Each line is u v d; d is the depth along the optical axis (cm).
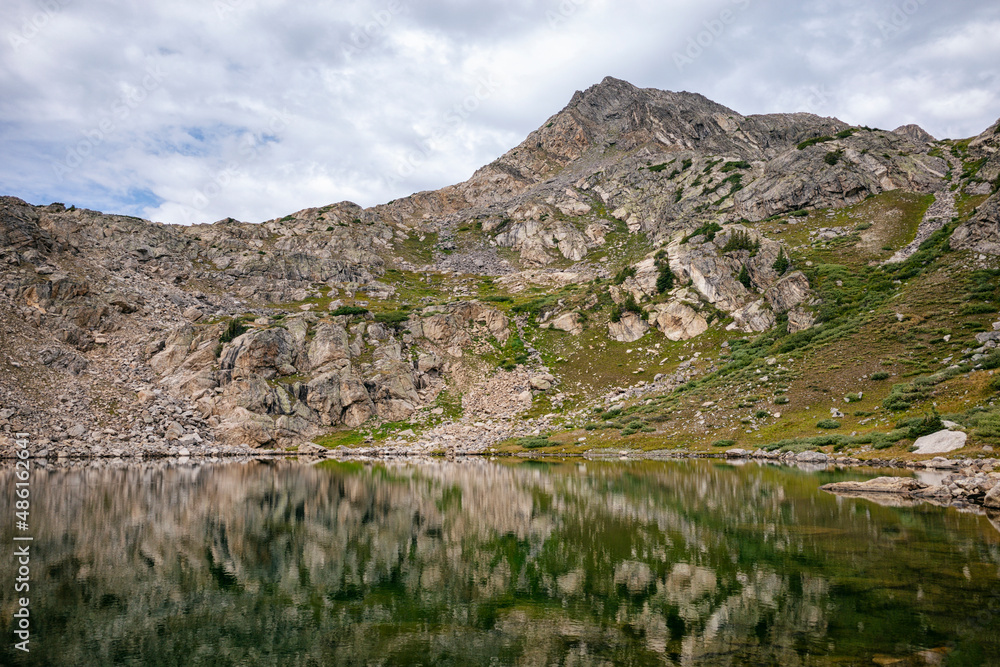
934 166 13088
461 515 3139
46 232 11050
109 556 2223
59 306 9425
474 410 9862
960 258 8406
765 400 7425
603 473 5272
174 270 13150
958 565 1912
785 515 2927
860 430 5966
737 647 1280
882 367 6900
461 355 11206
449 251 19538
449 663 1245
